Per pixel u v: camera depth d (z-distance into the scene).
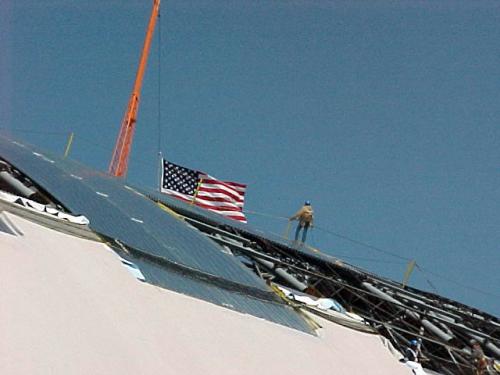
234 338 21.14
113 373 15.94
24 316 16.22
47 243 20.80
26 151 35.72
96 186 32.91
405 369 26.52
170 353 18.20
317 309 28.06
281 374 20.41
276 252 44.72
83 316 17.59
